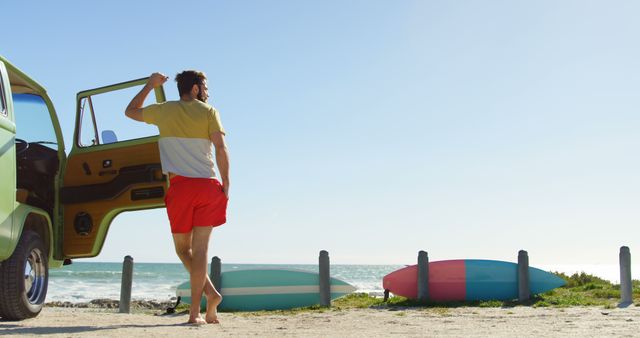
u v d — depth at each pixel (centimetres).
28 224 592
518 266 1155
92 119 660
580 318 688
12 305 521
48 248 602
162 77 503
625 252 1108
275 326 509
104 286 4141
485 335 450
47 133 641
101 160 646
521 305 1052
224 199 473
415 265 1184
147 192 618
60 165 653
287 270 1162
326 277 1080
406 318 693
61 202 645
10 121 513
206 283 496
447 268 1181
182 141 463
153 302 1809
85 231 641
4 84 514
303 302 1152
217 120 472
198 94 487
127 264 1076
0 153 487
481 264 1184
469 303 1101
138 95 495
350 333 452
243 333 419
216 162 472
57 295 3002
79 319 548
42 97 638
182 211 462
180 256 489
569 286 1566
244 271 1170
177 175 462
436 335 445
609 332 489
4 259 509
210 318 503
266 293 1154
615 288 1391
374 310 937
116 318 570
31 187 607
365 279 7119
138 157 630
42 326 459
